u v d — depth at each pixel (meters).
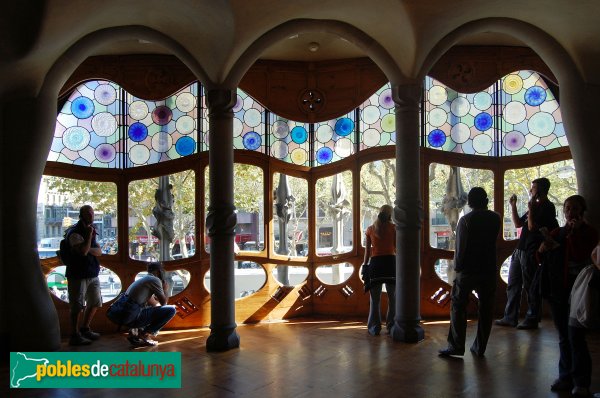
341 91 6.41
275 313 6.31
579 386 3.44
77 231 5.19
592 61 4.98
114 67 5.97
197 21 4.54
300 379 3.99
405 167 5.05
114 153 6.04
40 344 4.86
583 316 3.29
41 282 4.94
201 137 6.17
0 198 4.77
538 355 4.52
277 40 4.89
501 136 6.38
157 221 6.11
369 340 5.20
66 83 5.86
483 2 4.53
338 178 6.55
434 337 5.28
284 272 6.53
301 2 4.45
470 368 4.17
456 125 6.36
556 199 6.36
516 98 6.38
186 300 6.01
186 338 5.47
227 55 4.72
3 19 3.99
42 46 4.33
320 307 6.55
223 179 4.93
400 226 5.08
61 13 4.11
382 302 6.34
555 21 4.78
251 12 4.36
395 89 5.06
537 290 3.86
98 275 5.46
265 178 6.31
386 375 4.04
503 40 6.05
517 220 5.64
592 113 5.11
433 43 4.91
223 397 3.64
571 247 3.54
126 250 6.02
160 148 6.12
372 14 4.64
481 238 4.36
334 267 6.56
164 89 6.03
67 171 5.84
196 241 6.08
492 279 4.38
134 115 6.09
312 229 6.54
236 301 6.16
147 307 5.17
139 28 4.89
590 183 5.16
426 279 6.30
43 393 3.81
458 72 6.23
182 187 6.15
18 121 4.74
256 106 6.39
